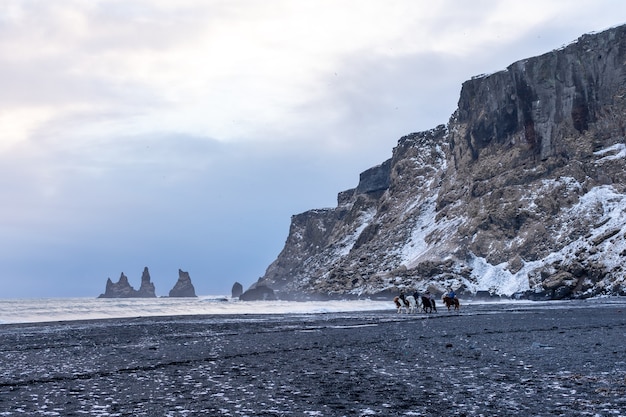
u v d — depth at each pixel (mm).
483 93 176500
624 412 12211
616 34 148250
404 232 191500
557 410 12531
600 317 50062
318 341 31969
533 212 144750
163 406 13766
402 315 68625
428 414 12500
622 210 127000
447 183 188625
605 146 146750
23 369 21734
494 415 12242
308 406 13531
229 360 23469
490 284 134875
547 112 156250
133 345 32281
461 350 25484
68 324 62844
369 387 16125
